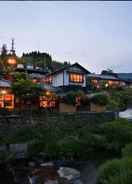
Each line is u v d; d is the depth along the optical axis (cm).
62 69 4244
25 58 6406
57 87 3947
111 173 1232
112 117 3100
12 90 2720
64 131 2462
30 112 2536
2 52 4947
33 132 2217
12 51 4028
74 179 1540
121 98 4269
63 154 1983
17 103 2861
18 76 2923
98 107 3575
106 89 5003
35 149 1986
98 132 2523
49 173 1636
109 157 2020
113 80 5741
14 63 3747
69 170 1694
